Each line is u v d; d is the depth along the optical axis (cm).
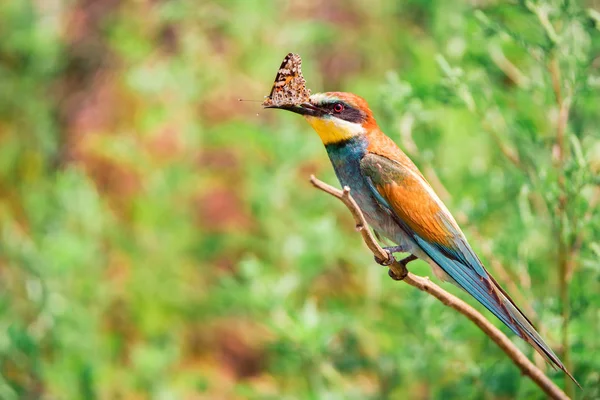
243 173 1543
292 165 1381
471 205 1101
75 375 1248
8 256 1428
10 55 1769
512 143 1073
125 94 1647
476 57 1123
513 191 1120
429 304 1057
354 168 986
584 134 1034
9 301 1372
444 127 1266
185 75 1557
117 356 1359
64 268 1304
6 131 1700
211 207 1516
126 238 1477
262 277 1166
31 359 1239
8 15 1773
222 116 1570
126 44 1638
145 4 1705
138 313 1414
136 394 1277
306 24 1538
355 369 1155
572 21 982
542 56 973
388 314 1172
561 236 939
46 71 1742
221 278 1366
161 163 1541
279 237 1377
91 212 1415
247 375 1380
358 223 777
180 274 1448
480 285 925
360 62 1630
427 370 1063
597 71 1066
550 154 997
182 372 1359
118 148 1520
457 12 1363
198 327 1417
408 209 963
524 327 866
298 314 1097
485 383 1034
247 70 1592
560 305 973
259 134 1386
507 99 1124
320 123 981
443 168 1184
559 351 984
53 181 1591
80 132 1639
